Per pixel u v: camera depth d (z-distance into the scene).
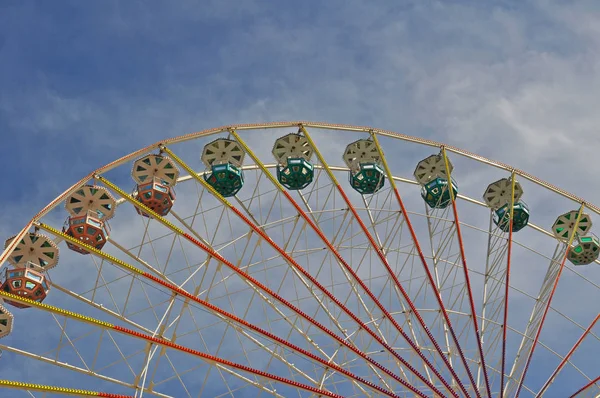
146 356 42.81
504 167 56.75
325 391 43.66
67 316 40.97
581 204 57.34
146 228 48.00
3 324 46.53
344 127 54.91
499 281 50.81
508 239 51.53
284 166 55.53
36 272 47.78
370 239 48.53
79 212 50.84
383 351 47.12
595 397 47.16
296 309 44.97
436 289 47.75
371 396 47.00
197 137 52.47
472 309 47.81
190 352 42.66
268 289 45.09
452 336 46.41
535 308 51.28
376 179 55.66
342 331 48.47
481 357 46.38
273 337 43.81
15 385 37.75
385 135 55.44
